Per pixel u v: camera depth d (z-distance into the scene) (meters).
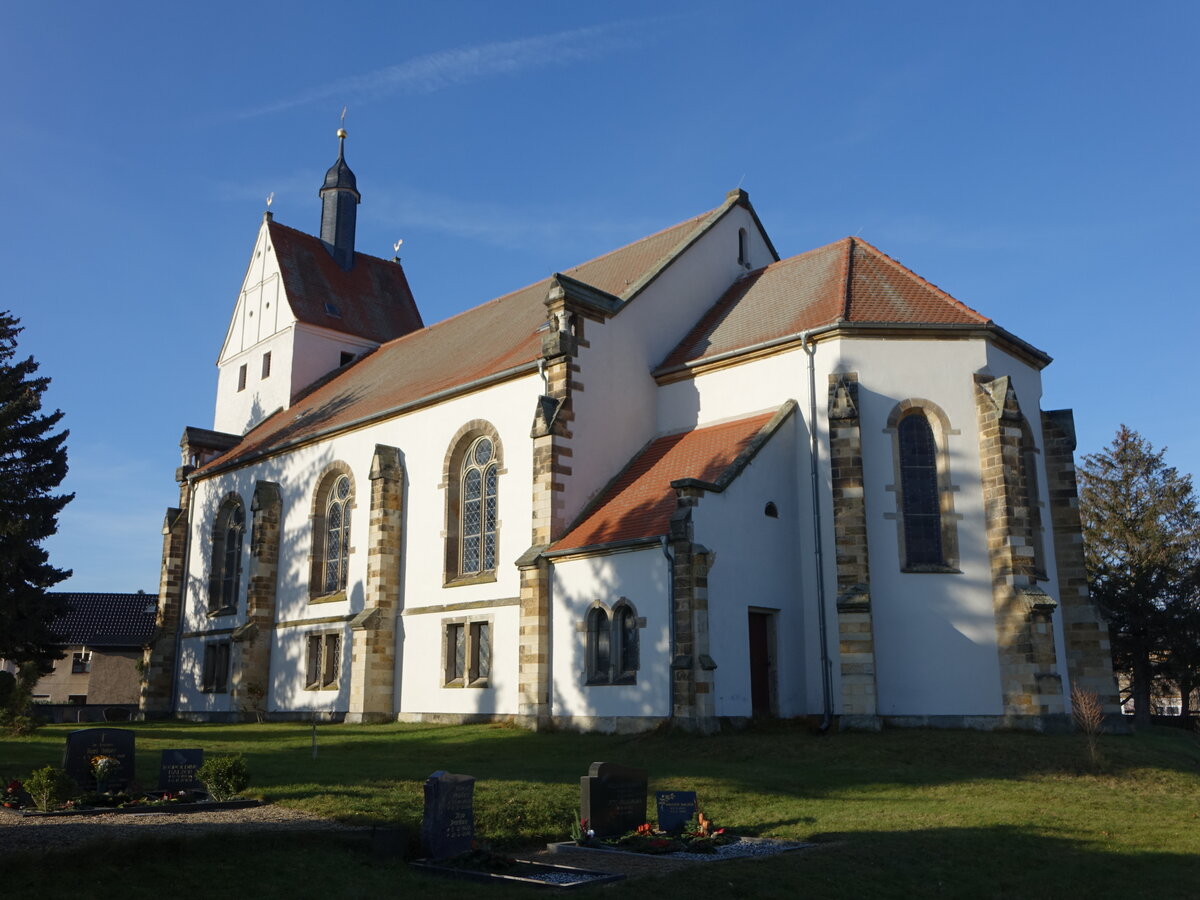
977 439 29.22
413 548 35.72
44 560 46.56
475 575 33.50
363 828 13.84
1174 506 56.38
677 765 21.83
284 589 41.50
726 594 27.02
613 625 27.94
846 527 28.08
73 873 10.84
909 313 30.48
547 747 25.53
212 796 16.36
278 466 43.53
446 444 35.28
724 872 12.71
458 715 32.38
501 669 31.45
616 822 15.17
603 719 27.53
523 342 36.25
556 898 11.27
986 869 13.92
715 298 37.81
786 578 29.08
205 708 44.94
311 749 26.36
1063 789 20.50
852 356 29.83
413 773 19.22
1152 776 22.31
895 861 13.83
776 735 25.84
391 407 37.41
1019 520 28.06
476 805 15.82
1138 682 53.59
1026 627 27.08
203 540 48.31
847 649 27.12
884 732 26.11
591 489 31.52
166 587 48.94
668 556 26.55
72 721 48.59
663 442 33.38
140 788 16.94
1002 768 22.34
